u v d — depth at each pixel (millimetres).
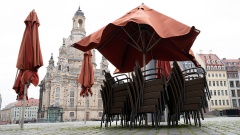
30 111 129000
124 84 6461
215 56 68812
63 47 87188
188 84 5848
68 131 5664
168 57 8898
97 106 85312
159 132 4473
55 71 84188
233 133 4078
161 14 5699
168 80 6094
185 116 7371
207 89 6020
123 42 8547
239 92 64750
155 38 8266
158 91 5332
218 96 63531
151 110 5273
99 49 8000
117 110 6465
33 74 7160
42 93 89875
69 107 80812
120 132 4840
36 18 7402
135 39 8695
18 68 6984
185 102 5766
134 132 4680
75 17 101062
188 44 5523
